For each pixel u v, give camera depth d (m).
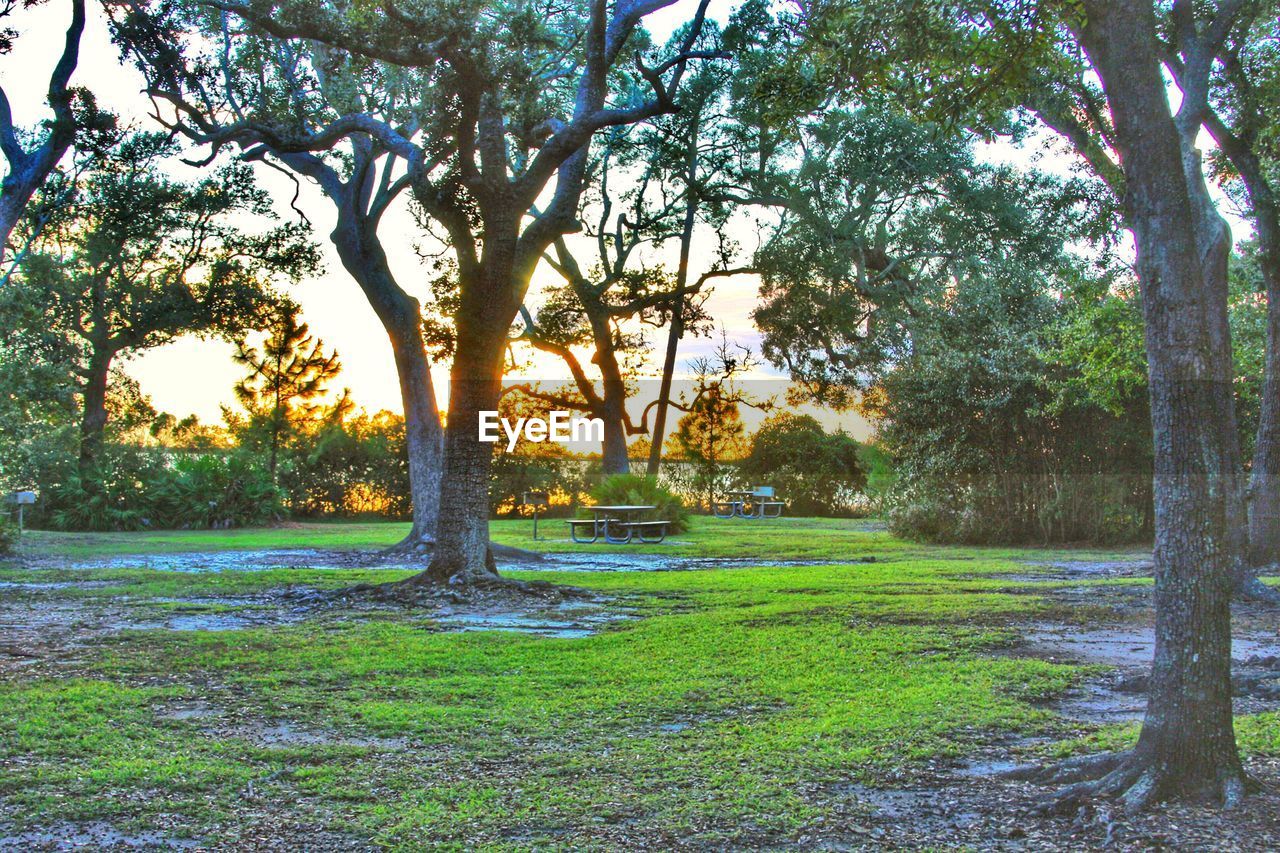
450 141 17.50
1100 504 23.80
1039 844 4.55
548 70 21.17
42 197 23.44
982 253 30.39
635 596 14.51
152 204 24.62
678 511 29.22
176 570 18.77
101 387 34.12
